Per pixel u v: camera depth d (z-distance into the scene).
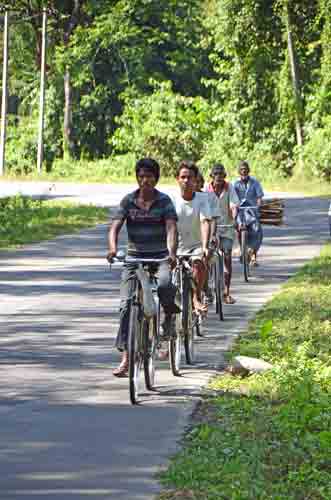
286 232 55.75
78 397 18.92
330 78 111.88
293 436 15.70
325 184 107.50
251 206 37.16
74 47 139.00
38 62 148.88
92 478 14.10
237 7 116.88
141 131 130.88
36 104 149.38
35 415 17.55
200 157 128.12
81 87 141.88
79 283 35.22
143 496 13.35
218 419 17.08
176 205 23.73
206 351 23.39
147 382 19.44
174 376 20.78
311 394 17.59
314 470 13.89
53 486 13.77
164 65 142.25
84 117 141.38
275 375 19.78
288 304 29.73
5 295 32.25
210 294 26.05
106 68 140.00
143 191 19.55
